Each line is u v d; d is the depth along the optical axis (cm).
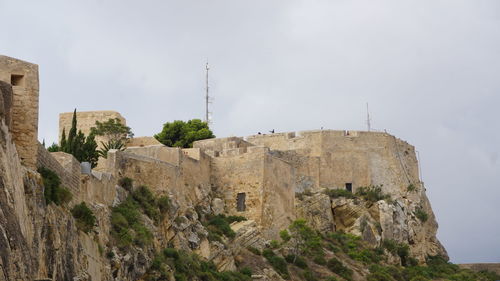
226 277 6706
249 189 8162
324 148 10006
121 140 8294
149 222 6116
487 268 10488
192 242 6838
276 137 10194
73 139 6353
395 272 8656
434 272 9525
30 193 3584
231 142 9781
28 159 3859
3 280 2866
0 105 3431
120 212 5738
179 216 6894
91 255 4506
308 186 9744
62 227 4000
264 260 7506
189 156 7869
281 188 8438
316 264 8044
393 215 9675
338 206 9500
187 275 6075
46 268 3650
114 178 5953
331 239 8975
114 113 8638
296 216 8788
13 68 3928
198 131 10725
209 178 8244
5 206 3127
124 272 5094
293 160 9812
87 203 4938
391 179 10244
